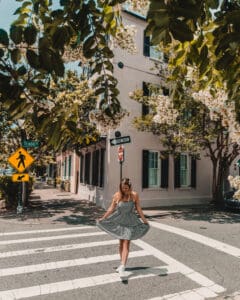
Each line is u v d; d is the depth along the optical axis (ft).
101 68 8.92
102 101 9.16
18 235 31.53
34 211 47.88
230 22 5.43
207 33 7.21
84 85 35.50
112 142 39.60
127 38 15.23
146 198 53.01
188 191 58.29
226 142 48.85
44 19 6.03
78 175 77.51
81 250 25.72
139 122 46.80
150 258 23.47
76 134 6.46
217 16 6.55
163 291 17.31
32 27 4.98
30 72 5.16
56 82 5.77
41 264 21.97
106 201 50.11
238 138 12.62
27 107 5.45
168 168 55.62
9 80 5.04
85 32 6.88
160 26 4.53
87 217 42.80
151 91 50.06
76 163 80.48
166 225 37.55
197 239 29.99
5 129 45.27
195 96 13.56
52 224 37.88
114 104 9.16
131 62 52.19
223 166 54.08
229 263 22.47
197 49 7.73
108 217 20.17
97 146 57.00
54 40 5.72
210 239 30.04
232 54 6.29
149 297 16.51
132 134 52.06
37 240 29.30
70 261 22.66
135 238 19.79
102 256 23.97
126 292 17.15
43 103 5.72
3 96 5.17
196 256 24.17
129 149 51.65
